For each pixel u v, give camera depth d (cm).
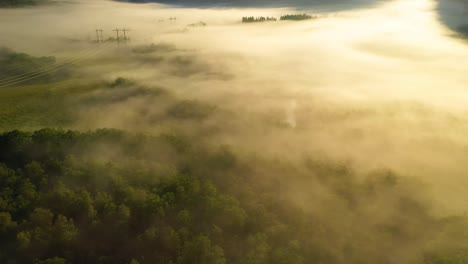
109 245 4472
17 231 4462
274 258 4266
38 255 4269
